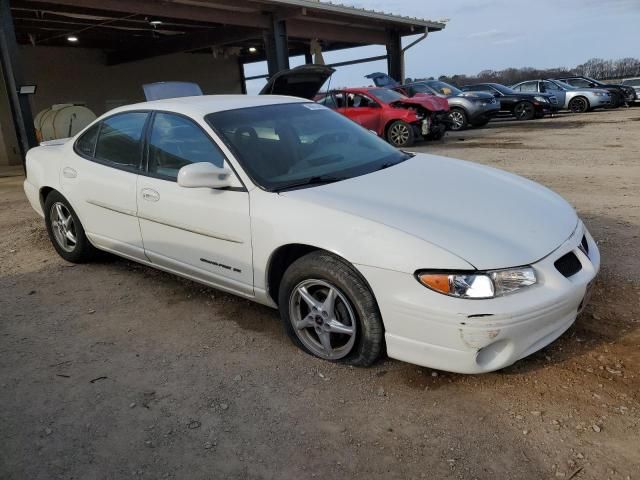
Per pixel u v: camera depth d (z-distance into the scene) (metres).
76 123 12.66
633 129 14.12
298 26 15.60
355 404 2.78
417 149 12.50
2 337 3.70
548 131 14.88
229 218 3.37
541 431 2.49
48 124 12.47
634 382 2.79
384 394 2.84
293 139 3.82
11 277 4.83
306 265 3.06
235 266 3.45
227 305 4.01
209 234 3.52
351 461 2.39
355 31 17.95
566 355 3.07
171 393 2.96
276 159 3.55
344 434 2.56
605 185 7.28
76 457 2.51
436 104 13.30
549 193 3.58
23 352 3.48
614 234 5.05
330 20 15.98
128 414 2.80
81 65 18.92
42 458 2.52
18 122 10.05
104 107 19.66
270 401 2.84
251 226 3.26
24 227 6.59
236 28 15.74
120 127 4.30
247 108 3.97
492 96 17.20
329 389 2.91
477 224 2.88
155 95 7.45
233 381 3.04
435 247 2.67
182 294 4.26
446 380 2.92
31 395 3.01
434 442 2.47
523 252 2.71
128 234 4.20
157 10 11.79
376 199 3.10
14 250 5.63
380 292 2.77
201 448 2.53
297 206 3.11
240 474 2.36
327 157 3.76
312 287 3.13
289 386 2.96
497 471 2.28
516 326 2.57
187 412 2.79
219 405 2.83
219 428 2.65
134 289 4.41
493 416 2.62
